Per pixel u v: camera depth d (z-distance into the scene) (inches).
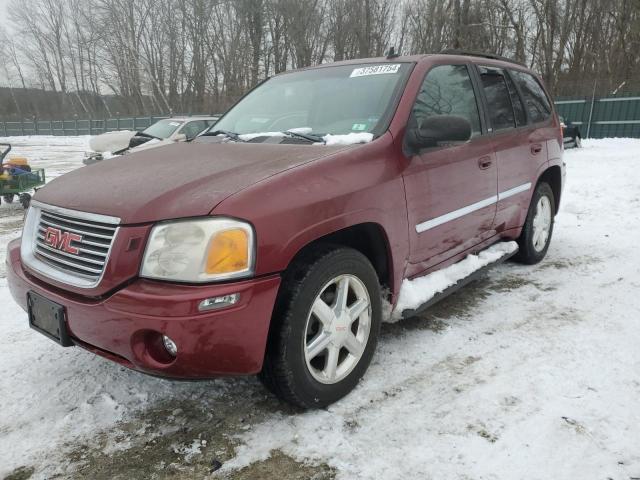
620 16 1114.7
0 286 174.9
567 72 1188.5
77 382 113.3
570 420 96.1
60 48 2106.3
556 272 181.9
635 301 153.5
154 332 84.6
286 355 92.2
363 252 115.6
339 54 1254.3
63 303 92.1
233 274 84.1
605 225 247.9
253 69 1298.0
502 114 161.9
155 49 1542.8
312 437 93.7
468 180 137.0
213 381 113.6
